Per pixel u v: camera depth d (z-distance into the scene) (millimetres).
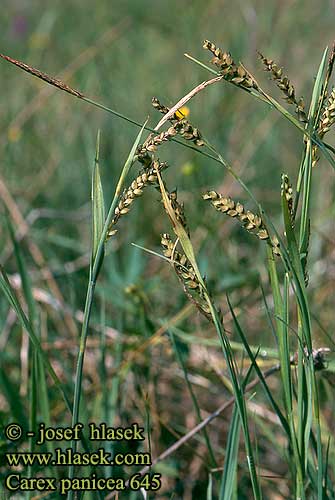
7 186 1021
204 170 1037
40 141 1149
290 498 607
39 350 499
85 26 1646
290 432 491
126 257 904
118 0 1738
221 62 456
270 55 1233
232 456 510
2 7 1812
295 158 1097
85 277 854
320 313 791
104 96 1219
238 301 803
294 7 1380
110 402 641
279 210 966
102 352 641
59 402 683
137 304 737
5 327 753
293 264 458
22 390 688
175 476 647
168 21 1530
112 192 992
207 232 880
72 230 1012
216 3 1451
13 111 1225
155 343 689
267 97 463
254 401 688
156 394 703
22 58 1490
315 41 1320
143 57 1459
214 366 668
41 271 844
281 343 479
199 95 1150
